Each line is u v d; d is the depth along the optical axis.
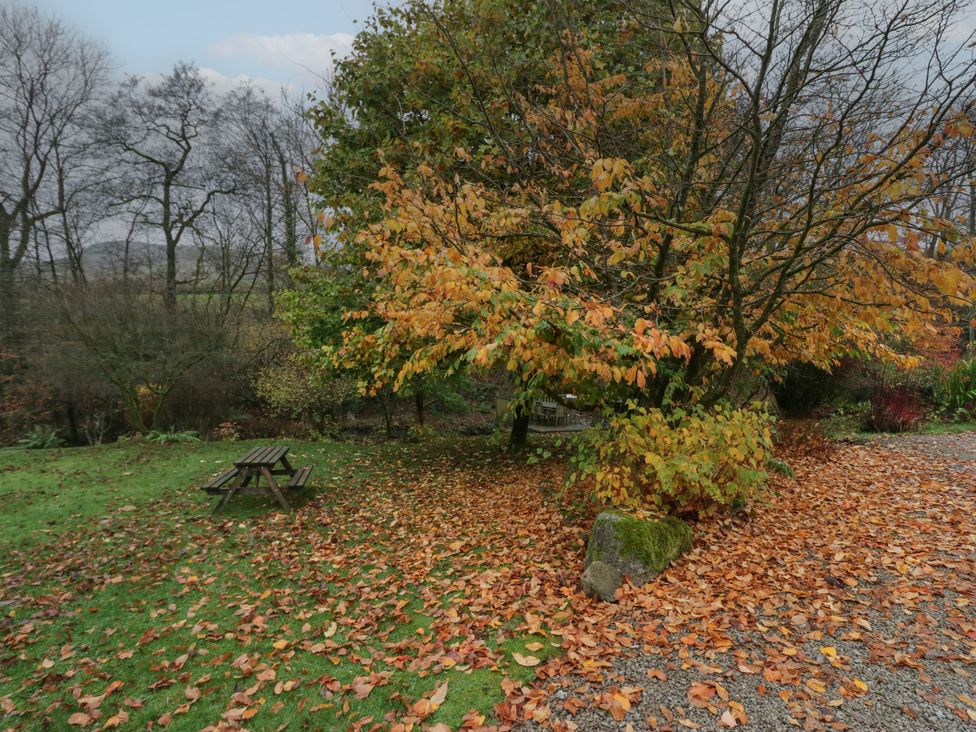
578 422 13.49
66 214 18.80
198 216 20.61
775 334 4.84
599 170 3.38
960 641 2.94
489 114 5.63
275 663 3.30
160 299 14.23
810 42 4.01
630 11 4.16
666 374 5.04
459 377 9.79
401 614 3.82
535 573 4.32
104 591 4.43
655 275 4.81
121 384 12.85
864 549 4.16
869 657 2.87
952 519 4.72
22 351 13.85
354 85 7.93
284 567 4.88
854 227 3.69
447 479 8.53
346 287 8.77
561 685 2.84
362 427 15.06
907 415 10.38
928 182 3.69
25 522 6.40
